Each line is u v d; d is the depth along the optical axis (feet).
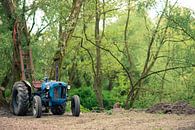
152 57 114.93
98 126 43.86
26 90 57.67
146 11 106.42
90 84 146.92
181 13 89.76
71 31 76.23
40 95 57.16
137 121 48.73
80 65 123.75
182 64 99.96
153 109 62.54
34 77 65.62
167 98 109.09
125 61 127.03
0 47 64.49
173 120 49.98
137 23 130.82
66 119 51.29
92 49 119.24
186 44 97.30
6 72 73.92
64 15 77.25
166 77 115.55
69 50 112.27
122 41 119.65
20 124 45.19
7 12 65.46
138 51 138.00
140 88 109.40
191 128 41.14
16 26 64.80
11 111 61.16
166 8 94.38
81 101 133.59
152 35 105.50
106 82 155.43
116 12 111.65
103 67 124.98
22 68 63.57
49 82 56.95
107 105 133.69
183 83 108.27
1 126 42.93
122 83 131.54
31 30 71.36
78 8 77.87
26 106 57.16
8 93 74.08
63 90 56.70
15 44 64.95
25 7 67.26
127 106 108.68
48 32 73.56
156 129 40.83
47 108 59.16
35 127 42.68
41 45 72.33
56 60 73.87
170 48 107.86
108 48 116.78
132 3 108.06
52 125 44.86
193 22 89.71
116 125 44.75
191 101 104.32
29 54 66.28
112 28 123.54
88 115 57.41
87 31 120.78
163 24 102.83
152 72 106.93
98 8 104.12
